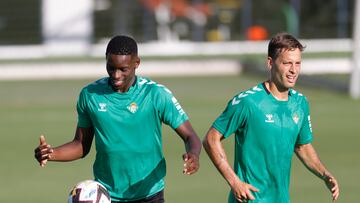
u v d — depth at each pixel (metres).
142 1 97.56
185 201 28.31
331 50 94.88
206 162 34.97
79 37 90.62
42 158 18.22
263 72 71.56
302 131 18.55
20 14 100.00
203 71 75.81
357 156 36.06
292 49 17.48
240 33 97.69
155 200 19.38
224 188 30.33
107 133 18.88
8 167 34.50
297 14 98.56
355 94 54.56
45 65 74.81
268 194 18.08
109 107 18.75
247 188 17.53
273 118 17.88
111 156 18.97
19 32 99.12
